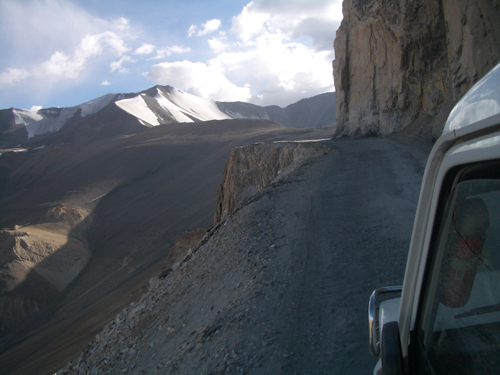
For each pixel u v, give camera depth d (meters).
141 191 167.00
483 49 19.55
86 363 8.76
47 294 85.94
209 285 7.50
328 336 4.32
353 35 41.44
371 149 23.77
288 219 9.72
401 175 14.00
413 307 1.48
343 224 8.71
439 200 1.27
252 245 8.18
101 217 141.75
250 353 4.21
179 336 6.05
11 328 74.19
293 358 4.00
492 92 0.96
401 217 8.73
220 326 5.13
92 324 42.34
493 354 0.95
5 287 83.44
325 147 27.86
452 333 1.16
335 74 45.47
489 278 0.99
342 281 5.72
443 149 1.21
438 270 1.29
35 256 96.75
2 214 157.62
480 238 1.03
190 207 130.75
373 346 1.83
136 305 10.89
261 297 5.53
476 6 19.94
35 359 40.59
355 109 41.53
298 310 4.99
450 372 1.15
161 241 104.56
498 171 0.92
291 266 6.52
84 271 98.56
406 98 31.92
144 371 5.60
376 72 37.06
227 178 42.50
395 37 32.59
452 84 22.92
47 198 176.12
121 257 100.06
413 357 1.45
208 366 4.25
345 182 13.78
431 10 29.70
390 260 6.28
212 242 10.70
